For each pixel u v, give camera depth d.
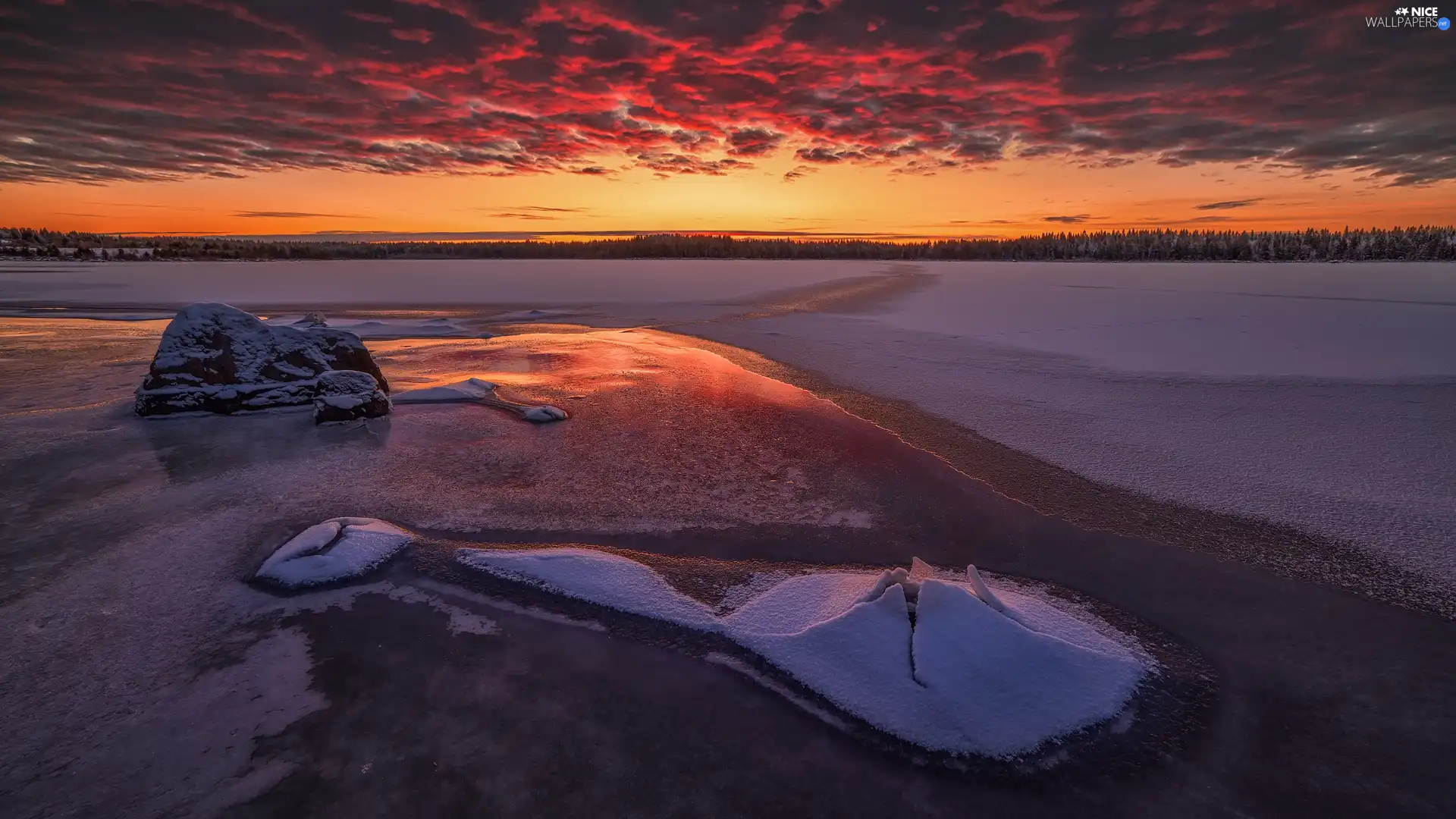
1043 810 1.94
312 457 4.98
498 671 2.52
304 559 3.25
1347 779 2.03
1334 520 3.76
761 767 2.07
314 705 2.31
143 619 2.83
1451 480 4.25
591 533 3.76
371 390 6.27
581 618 2.89
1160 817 1.91
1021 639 2.49
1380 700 2.37
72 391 7.02
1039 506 4.07
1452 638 2.71
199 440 5.38
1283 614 2.90
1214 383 7.01
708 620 2.88
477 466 4.82
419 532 3.73
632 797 1.95
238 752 2.09
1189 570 3.29
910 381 7.50
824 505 4.14
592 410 6.37
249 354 6.50
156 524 3.76
